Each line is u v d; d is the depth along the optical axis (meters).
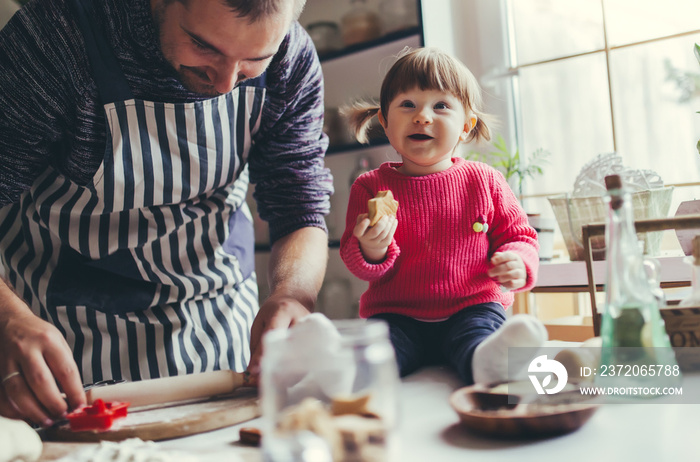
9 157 1.03
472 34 2.14
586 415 0.51
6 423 0.54
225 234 1.25
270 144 1.19
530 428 0.50
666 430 0.50
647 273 0.71
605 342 0.62
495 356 0.64
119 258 1.16
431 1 2.05
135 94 1.03
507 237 0.96
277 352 0.37
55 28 0.96
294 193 1.19
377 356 0.38
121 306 1.16
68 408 0.71
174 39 0.83
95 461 0.52
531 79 2.09
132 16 0.94
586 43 1.98
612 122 1.95
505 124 2.11
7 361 0.72
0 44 0.97
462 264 0.92
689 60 1.80
